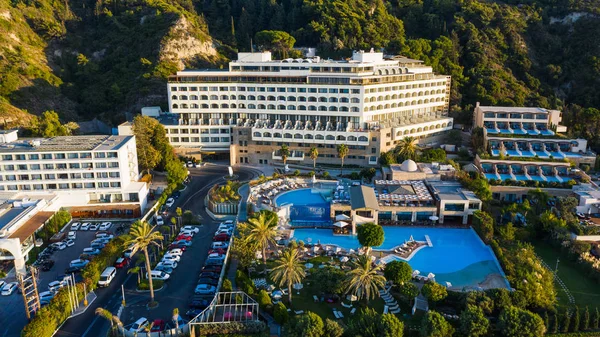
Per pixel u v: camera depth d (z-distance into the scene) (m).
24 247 103.50
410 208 121.94
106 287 94.50
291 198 135.38
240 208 130.38
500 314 78.62
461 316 78.25
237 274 93.19
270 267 100.00
